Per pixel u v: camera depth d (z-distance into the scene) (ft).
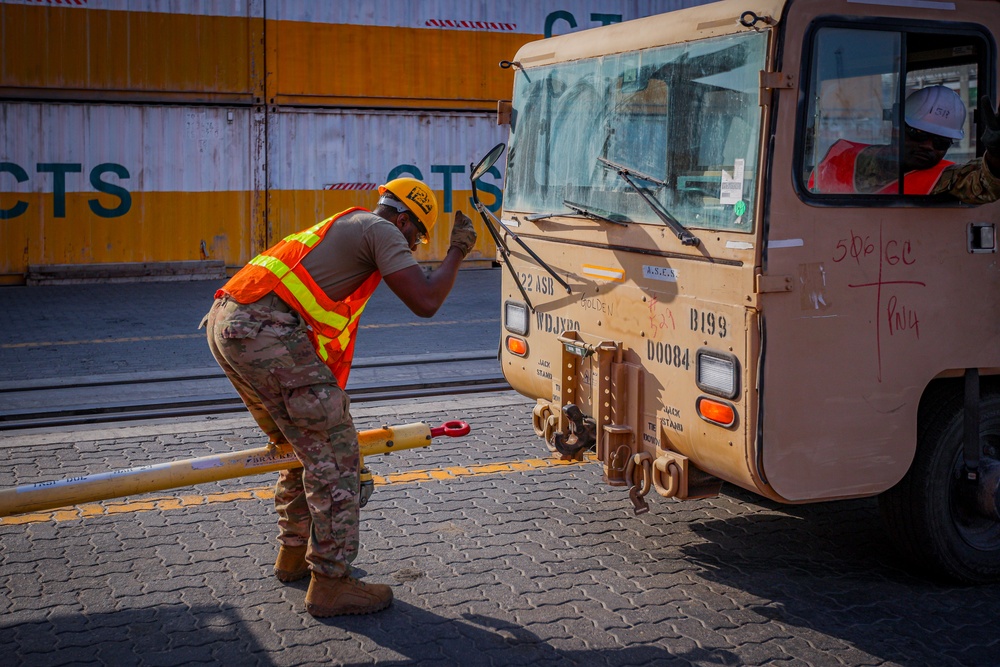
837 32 12.96
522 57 18.69
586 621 13.74
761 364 12.87
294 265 13.12
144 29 50.26
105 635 13.20
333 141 54.49
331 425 13.25
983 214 14.11
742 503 18.79
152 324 38.09
